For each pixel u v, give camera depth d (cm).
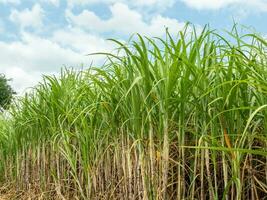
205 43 252
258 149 261
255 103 237
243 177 239
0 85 1678
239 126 237
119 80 316
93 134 376
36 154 515
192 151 285
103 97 348
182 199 270
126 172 323
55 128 438
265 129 223
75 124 392
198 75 243
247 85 230
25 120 526
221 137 247
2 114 637
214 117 228
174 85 258
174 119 280
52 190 449
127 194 323
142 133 285
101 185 374
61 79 435
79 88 394
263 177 267
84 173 410
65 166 442
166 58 262
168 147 268
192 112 273
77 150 413
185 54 254
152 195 286
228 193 261
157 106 283
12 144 593
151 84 272
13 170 634
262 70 204
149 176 288
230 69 226
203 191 260
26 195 532
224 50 243
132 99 287
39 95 480
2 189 627
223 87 229
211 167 281
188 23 257
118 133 342
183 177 271
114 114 334
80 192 396
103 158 377
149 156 289
